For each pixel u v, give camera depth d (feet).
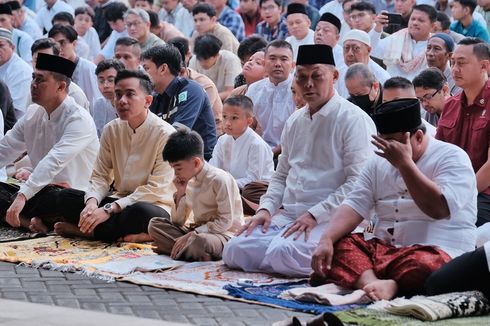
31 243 32.91
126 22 56.54
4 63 51.29
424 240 26.71
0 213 35.81
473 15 55.06
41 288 26.68
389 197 27.27
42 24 69.77
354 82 37.11
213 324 23.39
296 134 29.76
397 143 25.53
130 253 31.40
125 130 33.81
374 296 25.32
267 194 30.25
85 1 73.10
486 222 30.35
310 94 28.84
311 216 28.58
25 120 36.70
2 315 23.08
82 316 23.20
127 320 23.02
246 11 64.85
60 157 34.88
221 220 30.78
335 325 21.54
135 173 33.71
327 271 26.63
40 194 34.68
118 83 33.32
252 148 36.83
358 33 43.88
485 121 31.73
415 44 48.62
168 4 68.64
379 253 26.50
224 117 36.91
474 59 31.58
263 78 43.86
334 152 28.94
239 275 28.71
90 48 64.18
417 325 22.75
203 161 30.96
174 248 30.55
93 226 32.68
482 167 30.86
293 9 51.96
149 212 32.60
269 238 29.12
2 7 59.36
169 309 24.73
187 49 49.57
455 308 23.58
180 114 38.73
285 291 26.40
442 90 36.40
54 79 35.32
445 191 25.94
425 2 61.11
